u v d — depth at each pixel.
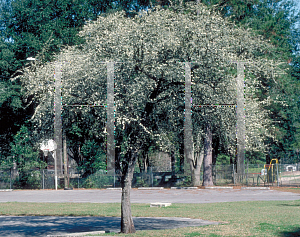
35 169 38.66
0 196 29.55
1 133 40.03
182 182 38.72
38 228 13.85
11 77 36.88
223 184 36.44
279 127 40.00
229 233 11.44
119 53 12.82
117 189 35.75
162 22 13.20
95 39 13.91
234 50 13.99
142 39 12.73
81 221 15.66
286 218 14.45
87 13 39.62
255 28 35.69
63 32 37.56
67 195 29.83
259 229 12.09
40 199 26.41
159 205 19.86
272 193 28.12
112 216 17.22
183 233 11.64
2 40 38.03
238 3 34.78
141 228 13.20
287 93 35.75
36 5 38.16
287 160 50.41
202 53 12.40
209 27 13.10
